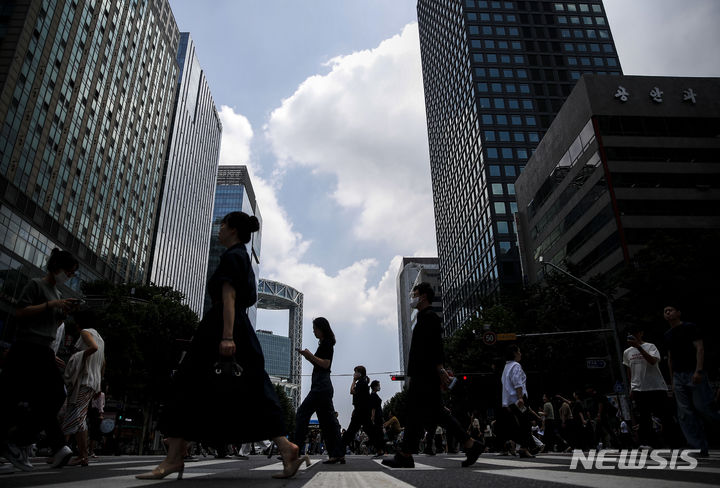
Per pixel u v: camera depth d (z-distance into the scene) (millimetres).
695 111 43031
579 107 44688
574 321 27828
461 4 85312
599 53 81750
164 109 77250
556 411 27359
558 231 48656
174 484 2326
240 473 3586
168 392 2854
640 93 43469
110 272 55281
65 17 44812
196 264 97375
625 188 39656
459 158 86938
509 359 7844
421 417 4219
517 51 80750
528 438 7414
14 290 36094
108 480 2541
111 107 55781
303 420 5562
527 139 73812
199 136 101375
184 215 88812
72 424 5223
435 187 107375
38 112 40562
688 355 5164
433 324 4453
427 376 4297
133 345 28234
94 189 51188
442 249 100688
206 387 2707
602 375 27469
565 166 47312
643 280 21641
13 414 3693
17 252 36844
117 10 57062
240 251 3051
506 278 64438
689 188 40000
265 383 2902
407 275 154000
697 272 20797
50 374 3863
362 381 7711
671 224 38375
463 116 84000
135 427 41125
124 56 59719
